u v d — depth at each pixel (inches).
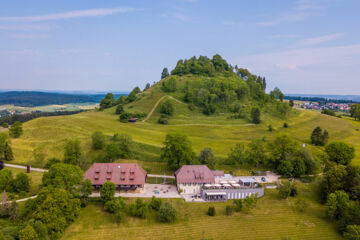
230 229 3117.6
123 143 4997.5
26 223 2733.8
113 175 3946.9
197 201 3732.8
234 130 7495.1
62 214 2957.7
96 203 3558.1
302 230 3129.9
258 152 4972.9
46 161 4763.8
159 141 6097.4
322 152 5177.2
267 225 3218.5
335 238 2987.2
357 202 3363.7
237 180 4325.8
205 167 4195.4
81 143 5477.4
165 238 2920.8
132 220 3230.8
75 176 3481.8
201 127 7780.5
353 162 5088.6
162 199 3720.5
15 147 5236.2
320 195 3966.5
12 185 3661.4
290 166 4547.2
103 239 2856.8
